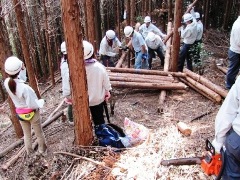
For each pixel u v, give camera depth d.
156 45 8.26
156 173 3.70
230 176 2.63
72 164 4.09
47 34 9.78
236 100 2.46
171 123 5.05
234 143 2.50
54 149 4.84
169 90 6.29
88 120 4.15
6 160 5.31
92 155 4.16
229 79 5.84
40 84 11.09
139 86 6.26
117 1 11.27
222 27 11.82
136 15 12.77
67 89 4.57
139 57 7.78
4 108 9.02
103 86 4.47
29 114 4.44
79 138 4.25
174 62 6.90
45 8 9.60
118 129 4.58
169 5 10.94
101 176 3.79
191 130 4.49
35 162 4.57
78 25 3.56
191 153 4.05
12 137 6.51
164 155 4.03
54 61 12.14
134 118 5.40
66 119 5.89
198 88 6.01
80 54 3.71
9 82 4.16
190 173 3.66
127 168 3.82
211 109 5.46
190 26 7.20
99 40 12.31
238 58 5.55
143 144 4.29
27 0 10.33
